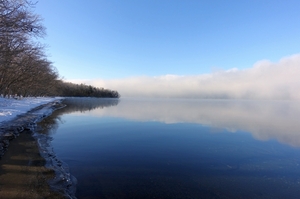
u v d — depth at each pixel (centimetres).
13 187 506
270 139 1304
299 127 1802
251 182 657
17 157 733
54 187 524
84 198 504
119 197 528
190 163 827
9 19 1022
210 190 596
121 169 729
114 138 1251
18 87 3531
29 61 2511
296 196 575
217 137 1346
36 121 1633
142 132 1480
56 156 827
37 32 1163
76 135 1280
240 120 2305
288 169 777
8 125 1243
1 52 1323
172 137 1324
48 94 7075
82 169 707
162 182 638
